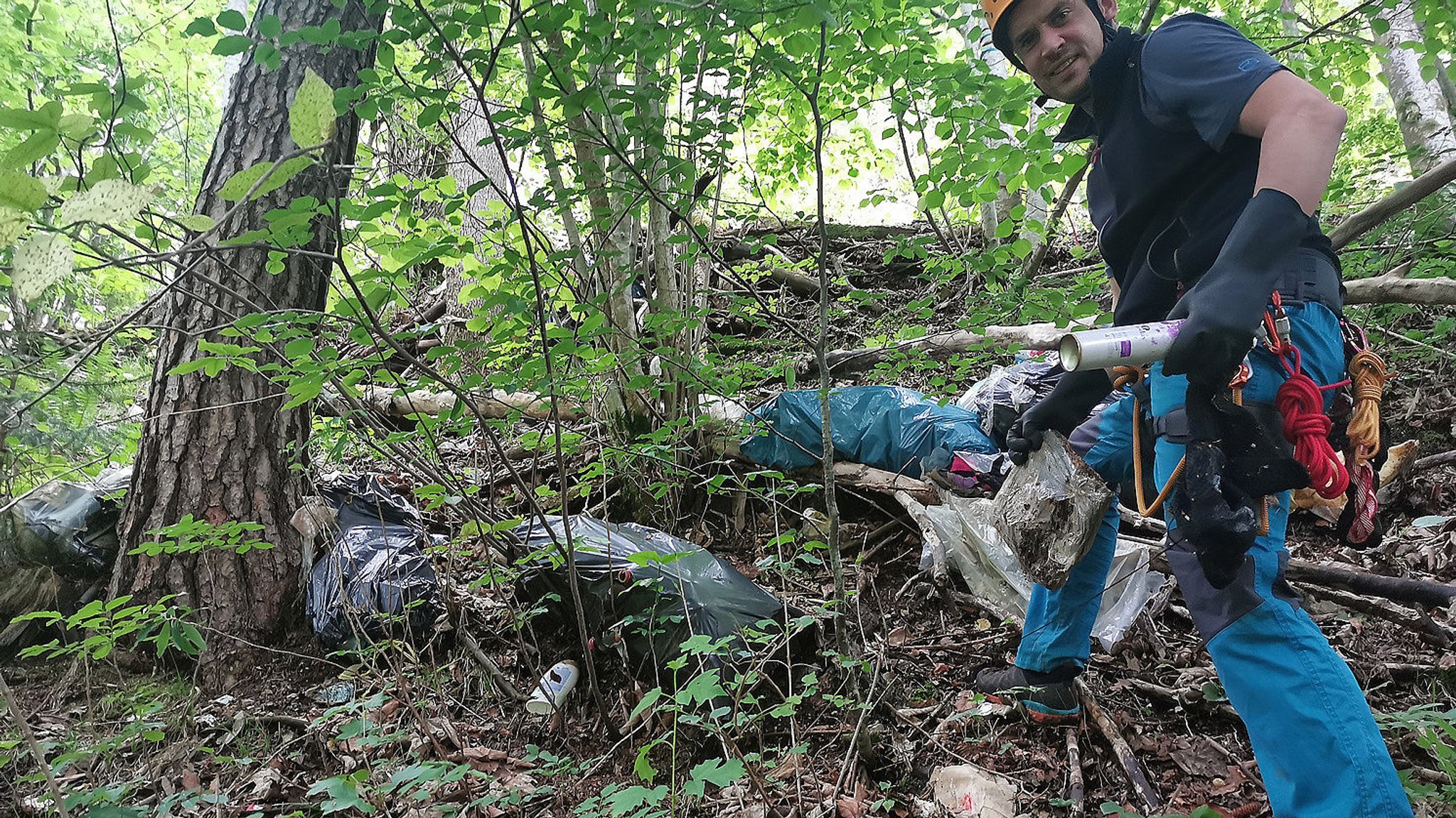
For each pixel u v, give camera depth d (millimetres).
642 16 1843
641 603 2248
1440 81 4379
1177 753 1884
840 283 3832
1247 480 1241
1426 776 1653
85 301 3070
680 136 2043
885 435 3131
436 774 1532
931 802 1787
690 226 2016
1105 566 1945
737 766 1382
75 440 2396
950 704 2164
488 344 2043
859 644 2277
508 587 2658
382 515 2920
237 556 2613
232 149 2625
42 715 2242
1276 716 1286
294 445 2518
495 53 1573
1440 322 3283
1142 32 2316
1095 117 1590
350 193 2848
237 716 2256
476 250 2193
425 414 3713
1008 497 1915
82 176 1067
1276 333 1312
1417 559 2525
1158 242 1577
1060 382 1831
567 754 2084
